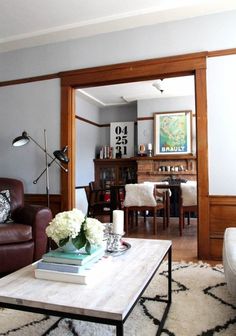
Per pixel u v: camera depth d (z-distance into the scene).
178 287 2.04
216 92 2.84
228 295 1.90
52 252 1.31
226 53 2.82
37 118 3.51
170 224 4.95
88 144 6.58
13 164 3.61
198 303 1.79
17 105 3.61
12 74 3.64
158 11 2.83
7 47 3.57
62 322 1.58
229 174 2.79
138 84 5.31
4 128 3.66
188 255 2.99
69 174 3.35
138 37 3.12
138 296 1.10
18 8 2.84
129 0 2.72
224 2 2.69
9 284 1.19
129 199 4.30
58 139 3.41
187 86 5.40
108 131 7.12
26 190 3.53
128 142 6.74
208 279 2.20
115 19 2.97
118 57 3.19
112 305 0.99
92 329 1.50
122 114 7.01
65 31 3.20
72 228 1.29
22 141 3.17
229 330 1.48
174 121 6.07
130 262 1.45
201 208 2.85
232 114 2.80
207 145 2.85
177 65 2.96
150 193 4.18
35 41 3.43
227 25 2.83
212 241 2.82
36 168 3.50
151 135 6.27
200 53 2.87
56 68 3.44
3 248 2.31
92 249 1.35
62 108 3.39
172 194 5.70
